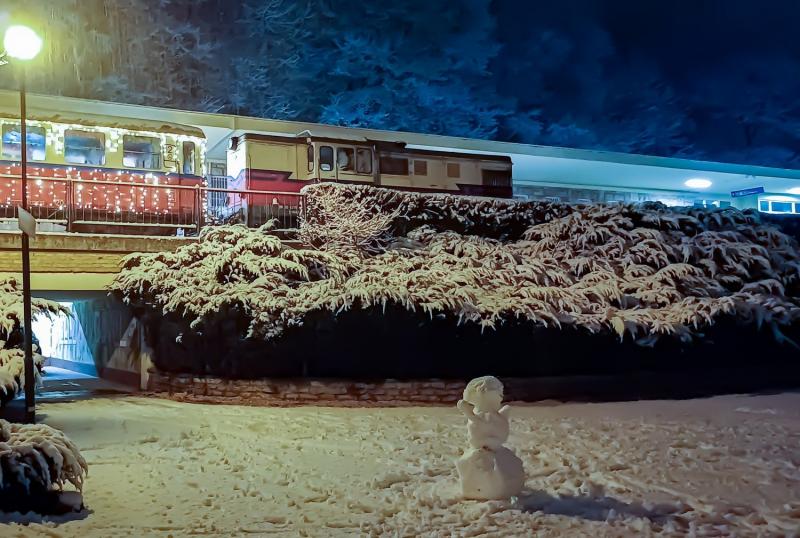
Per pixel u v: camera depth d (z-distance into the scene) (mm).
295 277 17031
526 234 21734
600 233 20562
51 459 7363
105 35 44719
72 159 19906
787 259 21266
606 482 8398
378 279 16156
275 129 24703
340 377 15203
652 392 16781
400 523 6992
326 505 7680
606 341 16656
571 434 11625
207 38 46938
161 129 21031
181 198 20859
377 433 11703
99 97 44875
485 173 26500
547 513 7172
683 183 35375
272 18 47031
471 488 7582
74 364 25516
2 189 18719
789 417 13602
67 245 16609
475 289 16688
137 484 8570
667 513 7219
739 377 17859
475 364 15688
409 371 15383
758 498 7723
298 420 12930
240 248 17094
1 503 7168
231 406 14719
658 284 18578
